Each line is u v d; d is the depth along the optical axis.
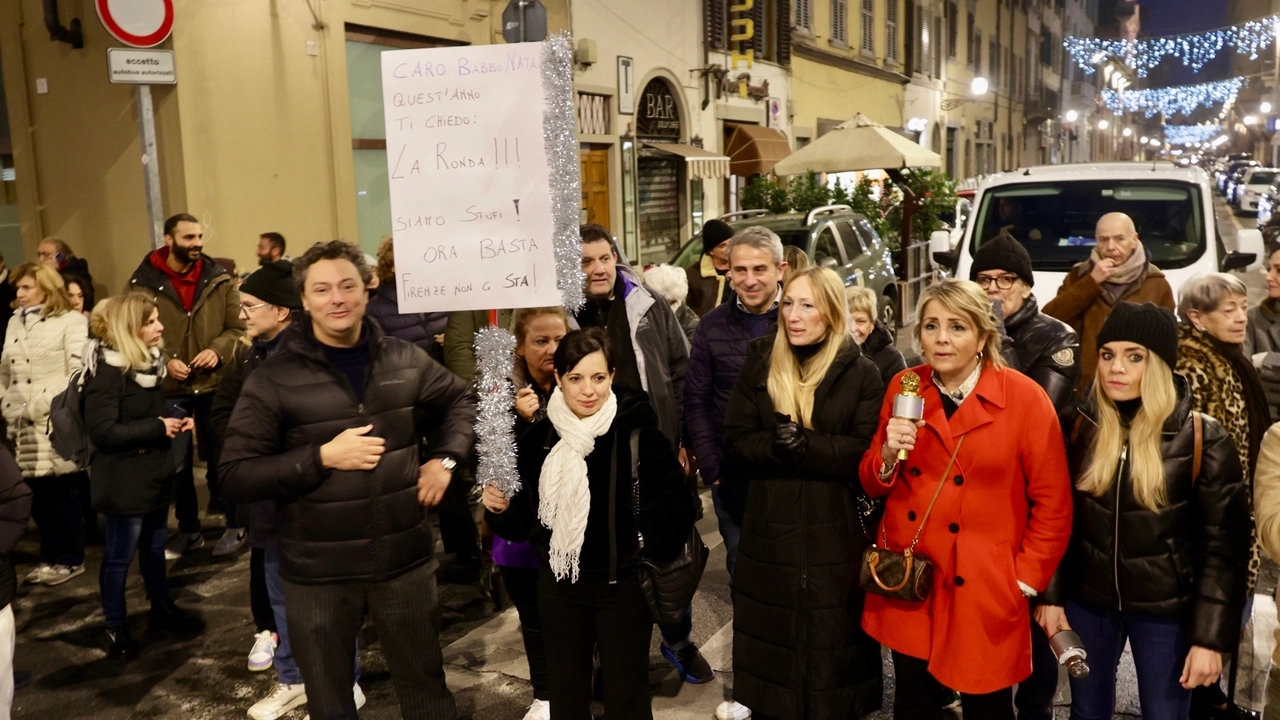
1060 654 2.84
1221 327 3.71
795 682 3.22
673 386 4.47
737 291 4.10
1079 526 2.96
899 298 12.73
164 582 4.98
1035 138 47.88
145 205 8.00
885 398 3.16
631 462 3.15
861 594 3.26
